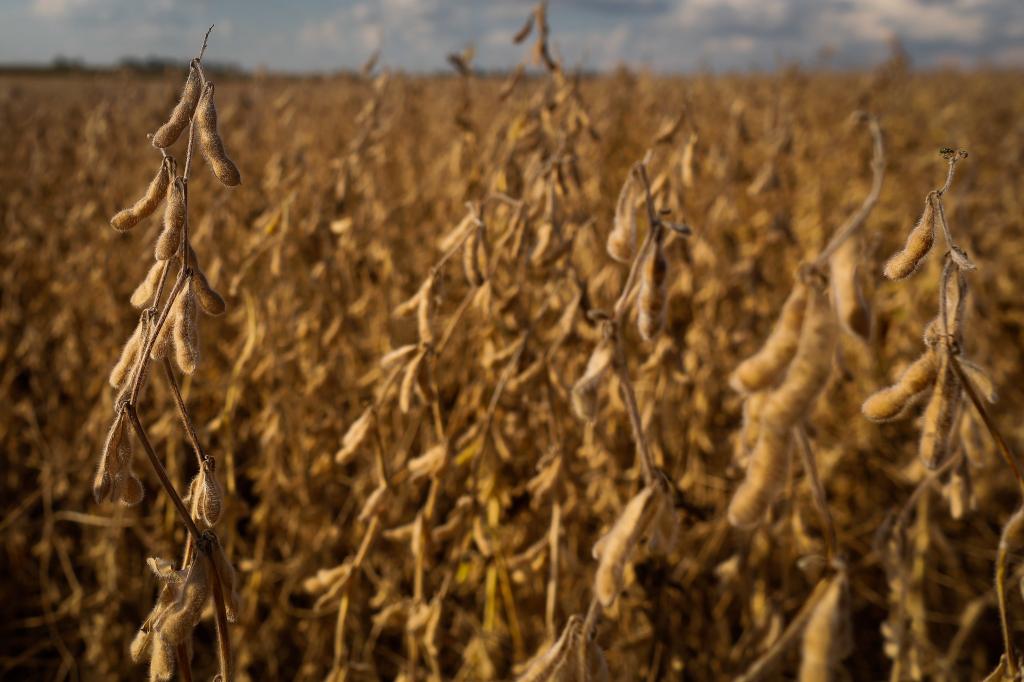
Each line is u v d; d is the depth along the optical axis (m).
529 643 3.32
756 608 2.97
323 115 8.77
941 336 1.21
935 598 4.00
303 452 3.49
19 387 5.09
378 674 3.75
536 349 2.94
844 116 8.21
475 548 3.51
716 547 3.38
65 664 3.74
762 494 1.07
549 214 2.40
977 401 1.19
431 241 4.73
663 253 1.36
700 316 3.86
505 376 2.42
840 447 4.18
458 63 3.73
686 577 3.44
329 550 3.65
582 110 3.10
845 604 1.12
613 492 2.95
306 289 4.16
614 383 2.56
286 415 3.36
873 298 1.66
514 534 3.24
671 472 3.57
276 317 3.46
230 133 5.95
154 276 1.37
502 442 2.51
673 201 2.76
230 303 3.37
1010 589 3.99
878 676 3.76
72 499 4.31
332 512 4.12
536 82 4.23
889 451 4.54
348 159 3.73
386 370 3.39
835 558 1.16
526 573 2.67
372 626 3.80
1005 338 5.36
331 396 3.80
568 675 1.32
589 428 2.86
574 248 2.90
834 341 1.04
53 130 7.81
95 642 3.68
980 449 1.60
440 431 2.22
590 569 3.16
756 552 3.24
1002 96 16.55
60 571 4.28
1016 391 5.12
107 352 4.22
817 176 6.10
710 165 5.03
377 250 3.97
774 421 1.04
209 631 3.90
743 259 4.75
